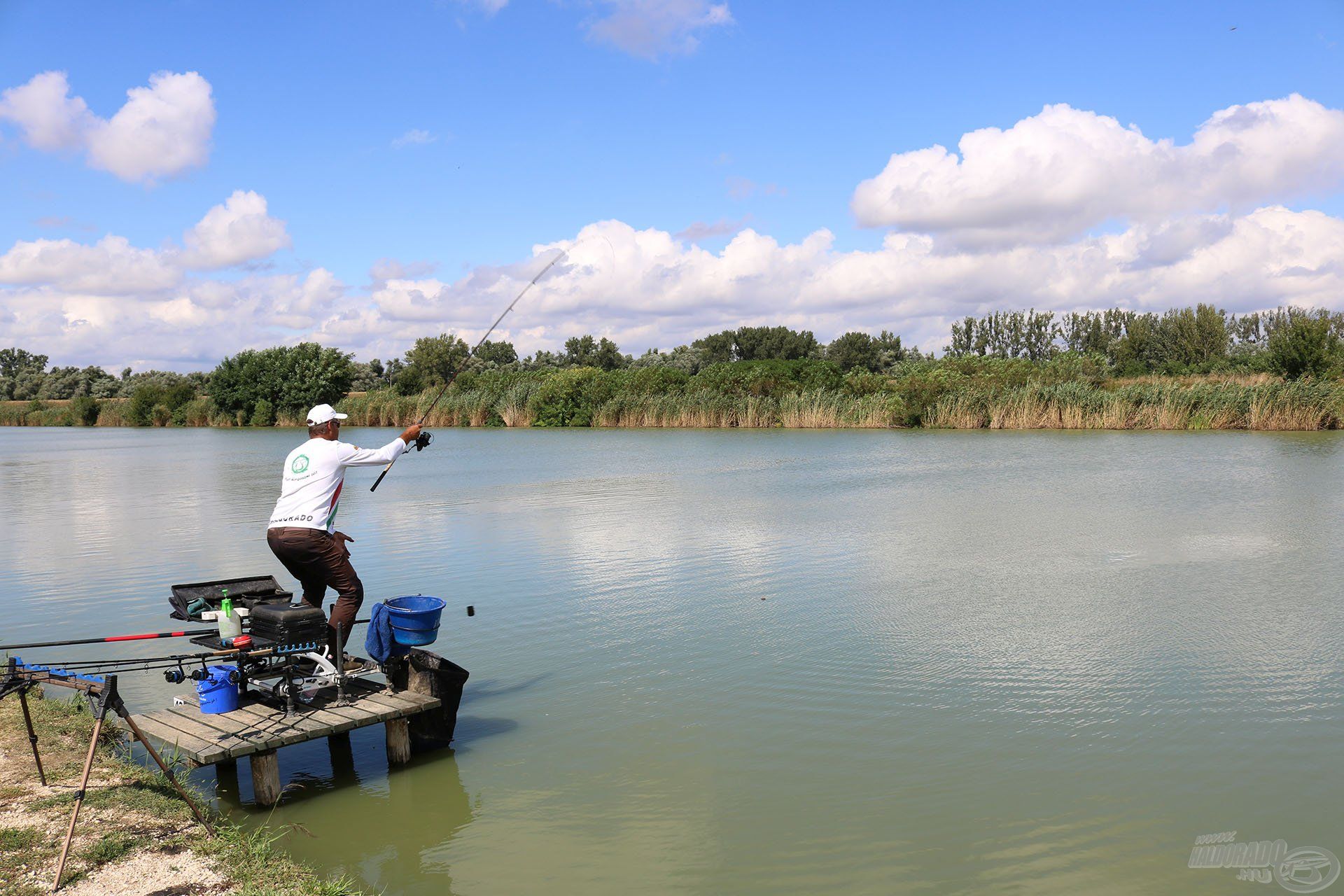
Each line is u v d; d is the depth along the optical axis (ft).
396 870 16.51
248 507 62.69
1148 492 59.16
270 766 19.12
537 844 17.43
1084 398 120.98
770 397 144.97
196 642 21.08
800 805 18.71
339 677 21.21
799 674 26.21
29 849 16.38
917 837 17.37
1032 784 19.38
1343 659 26.58
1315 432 108.68
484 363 225.97
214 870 15.90
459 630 31.04
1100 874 16.07
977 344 272.10
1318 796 18.70
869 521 50.62
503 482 72.79
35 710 23.73
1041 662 26.86
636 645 29.14
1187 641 28.50
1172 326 220.64
